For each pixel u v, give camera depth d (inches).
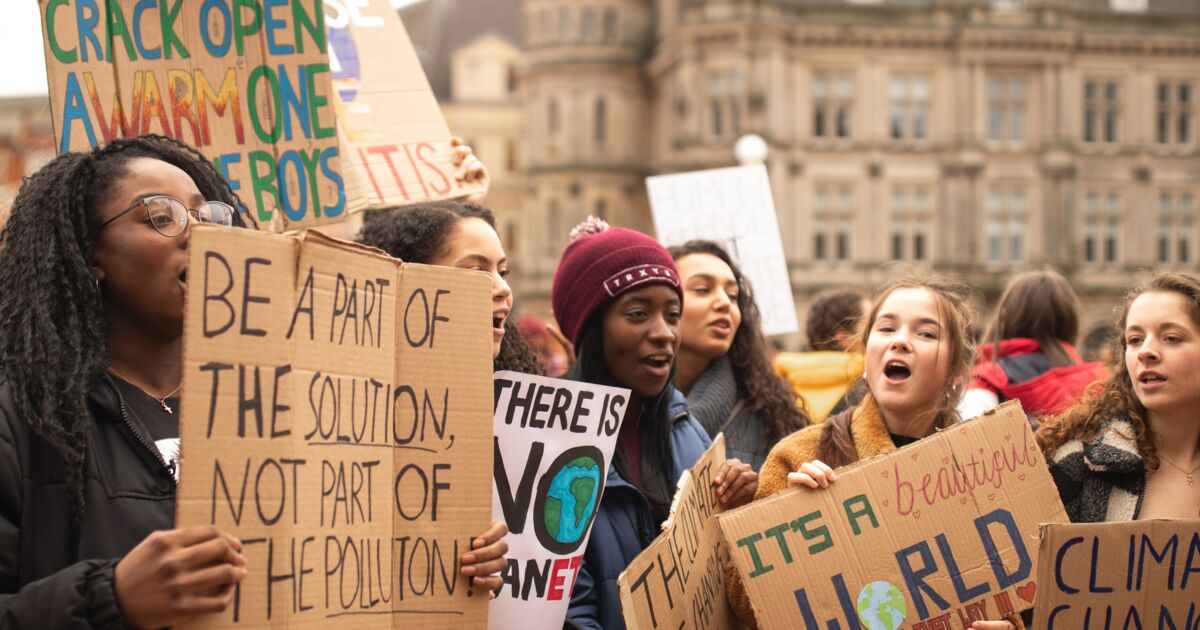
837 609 148.3
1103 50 1647.4
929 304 174.7
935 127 1627.7
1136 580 143.3
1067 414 174.6
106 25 148.5
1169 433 166.2
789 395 230.4
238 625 106.2
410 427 125.5
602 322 171.3
